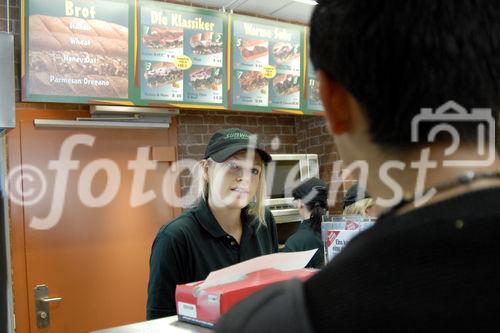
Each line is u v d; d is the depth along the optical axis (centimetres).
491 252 35
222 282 85
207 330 81
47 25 238
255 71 301
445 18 40
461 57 40
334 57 44
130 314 287
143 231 294
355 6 42
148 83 266
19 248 257
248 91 300
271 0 307
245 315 41
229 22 290
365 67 42
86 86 249
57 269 267
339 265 39
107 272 281
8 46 138
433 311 34
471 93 41
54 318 265
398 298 35
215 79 288
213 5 314
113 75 256
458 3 40
